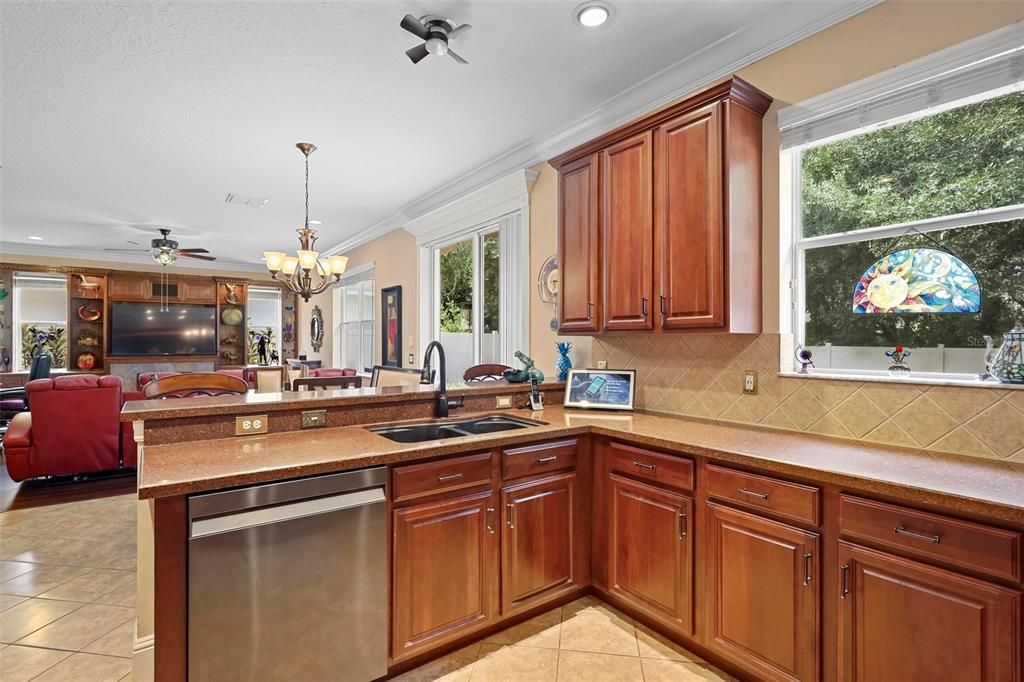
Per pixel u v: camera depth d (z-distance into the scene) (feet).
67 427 14.46
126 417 6.24
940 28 6.15
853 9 6.85
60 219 19.02
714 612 6.50
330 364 26.86
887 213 7.00
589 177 9.32
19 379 23.57
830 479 5.30
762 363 7.91
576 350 11.28
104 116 10.41
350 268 24.22
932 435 6.21
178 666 5.04
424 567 6.58
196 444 6.63
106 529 11.44
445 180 14.69
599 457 8.26
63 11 7.06
